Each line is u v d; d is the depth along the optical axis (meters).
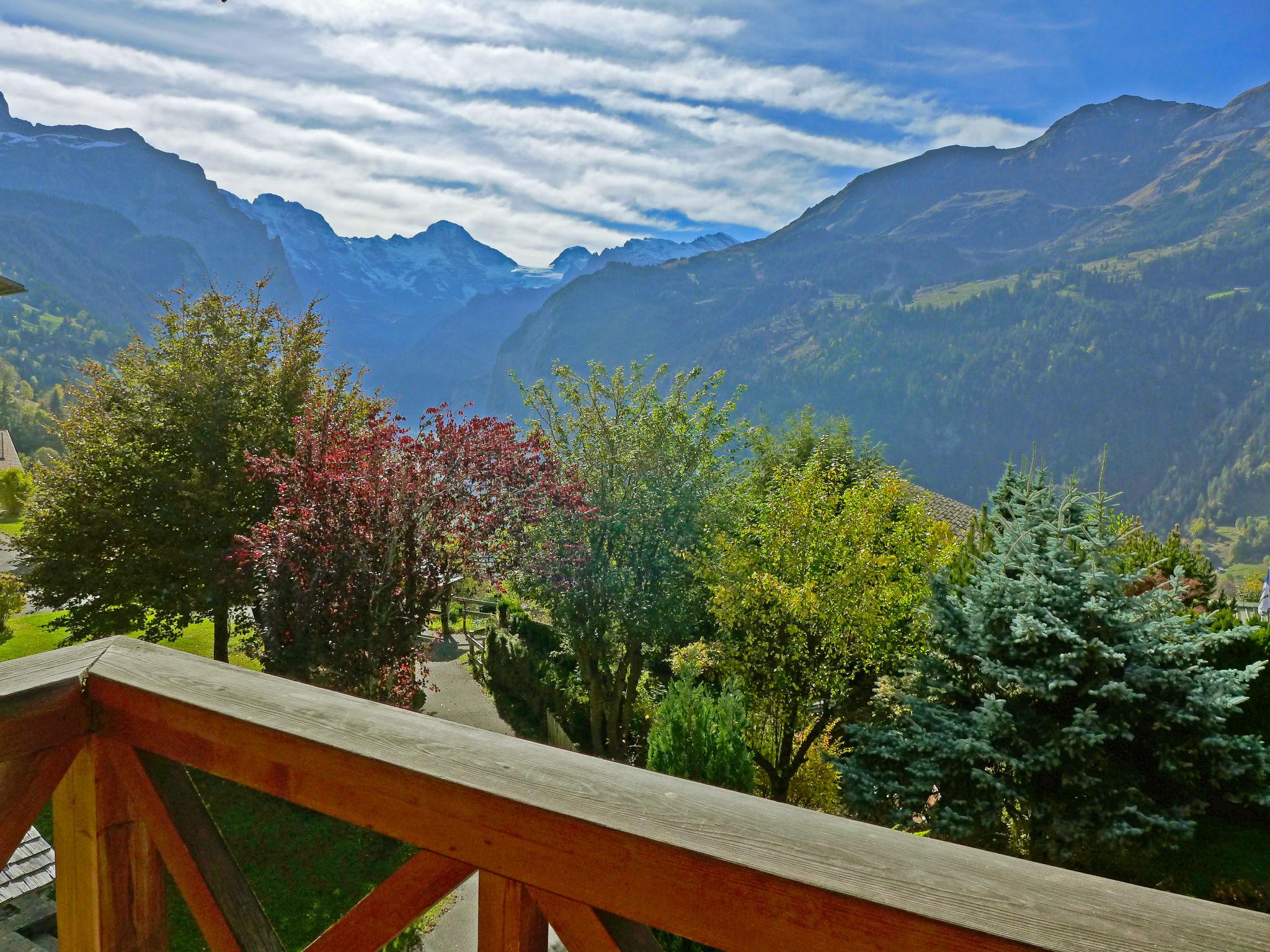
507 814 1.03
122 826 1.43
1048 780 9.83
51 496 14.98
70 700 1.38
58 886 1.46
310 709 1.28
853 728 10.46
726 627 13.68
